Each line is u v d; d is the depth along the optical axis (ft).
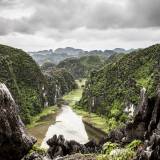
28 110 652.89
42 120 585.63
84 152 174.70
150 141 97.45
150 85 555.69
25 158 77.61
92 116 647.15
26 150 75.15
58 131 465.47
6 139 70.13
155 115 118.62
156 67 640.58
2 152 70.49
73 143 193.67
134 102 558.56
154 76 593.83
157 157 85.25
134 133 138.62
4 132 69.46
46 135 433.89
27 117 570.05
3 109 70.28
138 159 95.40
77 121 565.53
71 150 187.73
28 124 542.57
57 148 185.68
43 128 492.95
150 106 133.49
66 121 563.89
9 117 71.26
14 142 71.82
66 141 194.18
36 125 524.93
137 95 570.46
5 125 69.72
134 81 649.20
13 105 73.31
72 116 633.20
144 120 134.41
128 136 141.59
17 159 73.41
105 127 501.15
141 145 118.42
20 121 75.56
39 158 79.25
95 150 171.32
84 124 531.50
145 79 635.25
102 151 144.77
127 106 578.25
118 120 549.13
